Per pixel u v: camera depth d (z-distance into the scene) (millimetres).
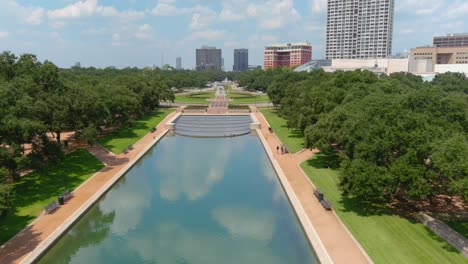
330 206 44344
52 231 39188
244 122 123562
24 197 48656
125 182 62750
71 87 73062
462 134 41500
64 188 53156
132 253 39094
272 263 36188
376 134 42031
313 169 61938
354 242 36281
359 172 40219
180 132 108562
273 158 71188
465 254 32469
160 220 47469
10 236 37875
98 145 80125
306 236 39500
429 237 36188
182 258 37688
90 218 46969
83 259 38031
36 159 51656
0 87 52875
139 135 96500
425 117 43062
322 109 68188
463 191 32938
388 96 50062
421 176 37938
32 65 68938
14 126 46500
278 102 125000
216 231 44062
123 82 126062
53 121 58594
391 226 38844
